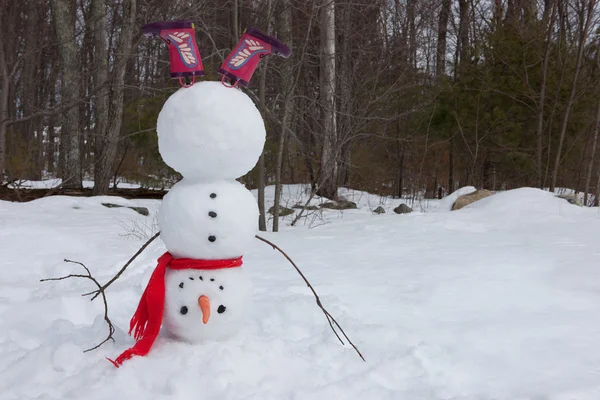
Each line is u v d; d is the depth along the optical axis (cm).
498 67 1664
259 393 277
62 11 1431
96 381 283
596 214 1080
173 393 273
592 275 554
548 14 1766
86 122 2072
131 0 1295
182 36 320
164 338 322
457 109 1706
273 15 1054
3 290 461
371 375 316
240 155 311
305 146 1478
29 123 2219
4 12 1964
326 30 1332
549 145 1512
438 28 2244
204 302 298
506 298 480
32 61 2223
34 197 1308
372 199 1653
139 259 626
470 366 336
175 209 305
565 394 291
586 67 1642
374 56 1480
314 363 329
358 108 1243
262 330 372
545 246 742
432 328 402
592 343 374
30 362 306
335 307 434
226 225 304
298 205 1312
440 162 2042
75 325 389
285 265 611
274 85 1316
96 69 1406
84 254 650
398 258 658
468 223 1000
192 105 304
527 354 355
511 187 1916
